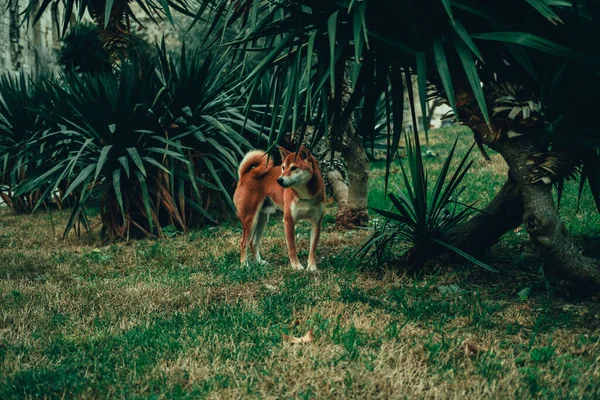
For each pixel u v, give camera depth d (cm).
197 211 870
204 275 582
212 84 878
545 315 429
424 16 407
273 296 486
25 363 373
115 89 796
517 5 412
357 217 780
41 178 776
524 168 426
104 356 376
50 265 661
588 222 642
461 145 1457
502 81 430
